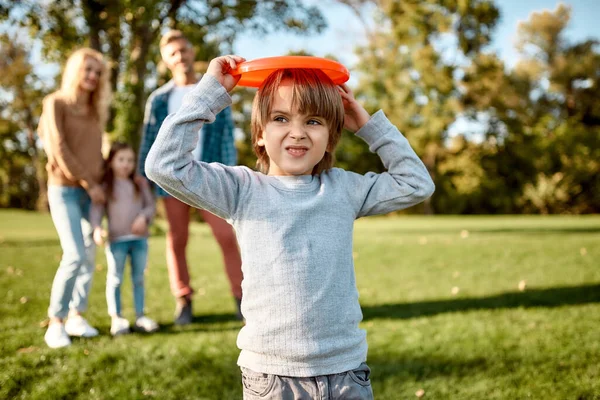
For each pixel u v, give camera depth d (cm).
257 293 150
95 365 275
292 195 157
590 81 3403
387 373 268
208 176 154
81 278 343
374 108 2625
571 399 232
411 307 402
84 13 909
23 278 518
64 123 324
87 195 341
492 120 2961
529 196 2670
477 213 2820
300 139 155
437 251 712
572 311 370
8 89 2488
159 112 370
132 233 347
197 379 261
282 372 144
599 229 1071
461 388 248
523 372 263
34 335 325
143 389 250
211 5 1015
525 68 3453
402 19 2311
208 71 158
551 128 3081
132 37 1041
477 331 329
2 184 3170
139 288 356
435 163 2933
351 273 159
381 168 2762
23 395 238
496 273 531
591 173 2583
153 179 148
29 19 898
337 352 148
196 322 371
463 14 2298
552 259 605
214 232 359
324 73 164
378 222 1798
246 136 2359
